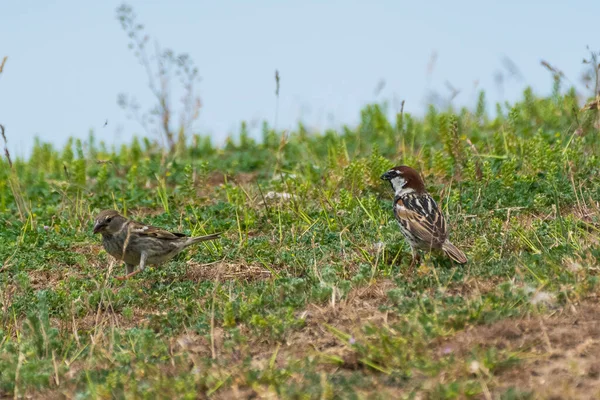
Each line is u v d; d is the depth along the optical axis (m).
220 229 16.23
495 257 13.07
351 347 10.15
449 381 9.19
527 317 10.51
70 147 23.64
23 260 14.92
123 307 12.88
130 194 19.19
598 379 8.97
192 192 18.27
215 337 11.26
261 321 11.02
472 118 23.39
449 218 15.07
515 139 19.61
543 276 11.55
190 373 10.01
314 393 9.09
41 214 18.11
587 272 11.59
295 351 10.49
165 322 11.97
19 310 12.88
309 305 11.80
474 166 17.06
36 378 10.20
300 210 16.22
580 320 10.37
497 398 8.70
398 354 9.74
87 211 17.80
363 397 8.87
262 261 14.13
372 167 17.89
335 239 15.02
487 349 9.79
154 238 13.99
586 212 15.12
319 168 19.78
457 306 10.93
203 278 13.93
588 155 18.11
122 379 9.95
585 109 18.30
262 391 9.48
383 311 11.24
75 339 11.52
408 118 22.86
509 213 14.80
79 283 13.87
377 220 15.67
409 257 13.70
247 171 21.48
